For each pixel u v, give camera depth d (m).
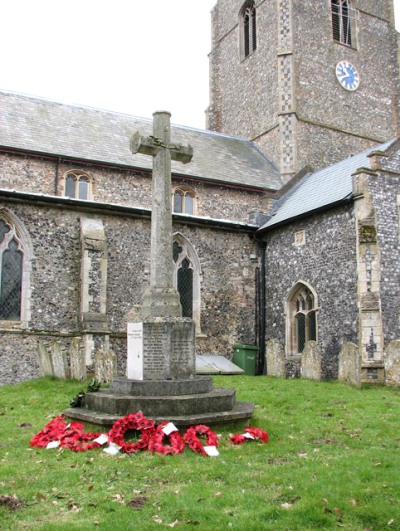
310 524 5.12
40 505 5.57
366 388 14.20
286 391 12.85
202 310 19.50
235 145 27.42
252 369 19.30
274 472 6.57
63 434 7.84
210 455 7.19
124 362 17.39
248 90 29.30
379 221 16.84
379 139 28.75
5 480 6.27
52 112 23.31
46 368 15.65
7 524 5.08
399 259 16.95
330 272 17.69
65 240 17.30
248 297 20.39
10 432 8.73
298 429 9.01
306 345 16.14
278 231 20.25
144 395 8.55
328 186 20.31
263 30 28.48
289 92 26.25
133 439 7.67
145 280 18.25
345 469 6.70
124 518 5.21
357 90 28.56
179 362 9.02
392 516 5.28
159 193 9.77
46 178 19.84
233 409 8.72
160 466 6.79
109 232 17.98
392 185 17.33
